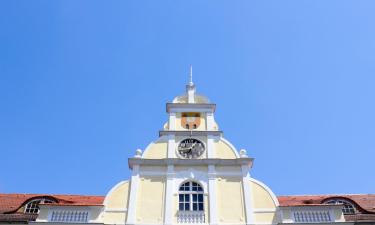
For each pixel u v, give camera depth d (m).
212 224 27.23
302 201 31.64
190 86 35.75
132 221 27.33
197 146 31.39
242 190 29.11
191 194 28.89
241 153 30.92
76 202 31.75
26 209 29.39
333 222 26.47
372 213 28.80
